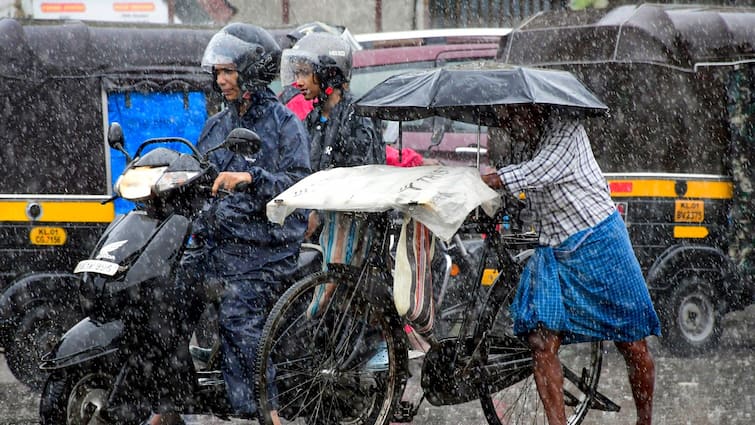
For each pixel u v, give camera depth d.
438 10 35.03
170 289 10.59
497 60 20.23
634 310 11.49
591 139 19.45
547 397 11.46
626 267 11.43
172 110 17.86
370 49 20.34
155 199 10.66
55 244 17.12
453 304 16.50
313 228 13.36
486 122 12.09
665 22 19.61
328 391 11.27
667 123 19.58
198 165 10.78
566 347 15.79
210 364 11.53
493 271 16.59
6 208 16.95
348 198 10.45
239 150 10.43
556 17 20.06
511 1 35.66
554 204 11.41
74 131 17.27
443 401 11.89
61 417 10.36
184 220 10.81
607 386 16.91
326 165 13.33
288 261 11.57
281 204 10.73
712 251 19.56
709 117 19.83
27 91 17.05
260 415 10.53
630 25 19.42
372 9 34.06
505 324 12.39
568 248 11.38
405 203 10.20
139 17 31.59
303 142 11.59
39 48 17.20
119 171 17.50
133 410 10.55
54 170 17.19
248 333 11.04
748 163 19.78
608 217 11.43
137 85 17.64
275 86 19.56
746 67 19.72
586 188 11.38
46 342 16.61
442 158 19.67
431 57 20.45
